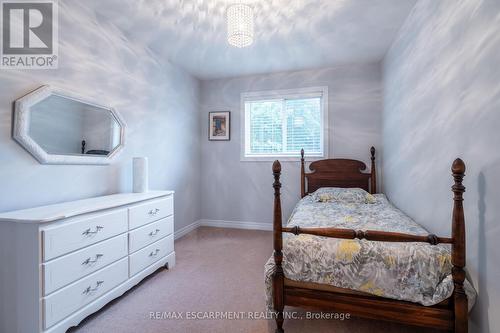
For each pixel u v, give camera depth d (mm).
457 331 1200
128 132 2525
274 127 3766
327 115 3467
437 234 1729
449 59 1565
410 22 2205
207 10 2154
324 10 2162
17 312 1365
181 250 2887
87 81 2074
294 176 3627
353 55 3088
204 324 1594
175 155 3332
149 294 1941
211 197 3986
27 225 1332
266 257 2670
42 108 1734
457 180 1214
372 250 1349
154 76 2910
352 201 2820
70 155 1921
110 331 1525
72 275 1485
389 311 1305
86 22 2062
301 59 3197
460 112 1448
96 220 1647
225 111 3898
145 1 2020
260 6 2094
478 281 1290
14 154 1597
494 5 1162
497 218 1153
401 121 2465
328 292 1404
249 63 3326
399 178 2537
